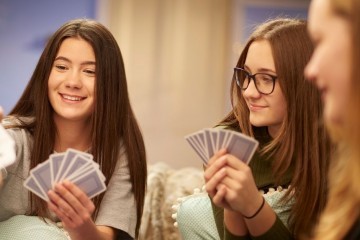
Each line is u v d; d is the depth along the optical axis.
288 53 2.11
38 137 2.47
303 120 2.14
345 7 1.20
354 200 1.42
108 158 2.49
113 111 2.50
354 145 1.24
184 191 3.27
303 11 6.60
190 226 2.46
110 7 6.29
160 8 6.37
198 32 6.43
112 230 2.43
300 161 2.15
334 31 1.22
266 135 2.29
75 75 2.42
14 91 6.21
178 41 6.40
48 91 2.47
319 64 1.24
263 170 2.26
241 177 1.81
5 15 6.16
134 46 6.34
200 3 6.42
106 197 2.48
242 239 2.03
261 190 2.27
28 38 6.21
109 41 2.50
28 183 1.97
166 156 6.40
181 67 6.40
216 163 1.83
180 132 6.41
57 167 1.95
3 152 2.08
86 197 1.99
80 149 2.55
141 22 6.34
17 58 6.20
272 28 2.17
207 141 1.88
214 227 2.42
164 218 3.16
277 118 2.15
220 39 6.46
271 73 2.12
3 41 6.17
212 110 6.46
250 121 2.19
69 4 6.26
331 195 1.48
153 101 6.38
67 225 2.02
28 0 6.20
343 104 1.22
